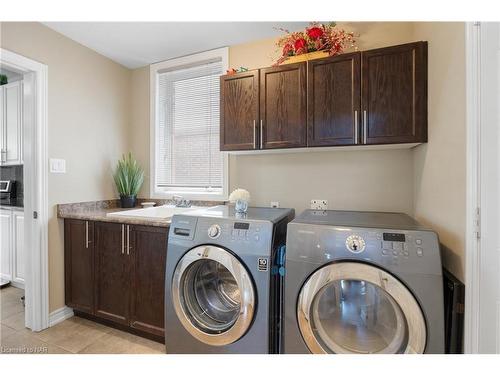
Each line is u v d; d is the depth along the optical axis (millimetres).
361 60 1574
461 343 1020
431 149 1404
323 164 2031
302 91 1717
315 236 1184
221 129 1952
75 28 2021
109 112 2531
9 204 2709
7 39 1746
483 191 945
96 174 2400
